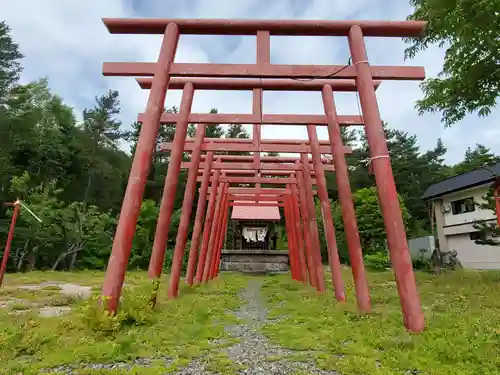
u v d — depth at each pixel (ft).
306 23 25.30
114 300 19.98
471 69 40.29
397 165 137.80
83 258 84.79
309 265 50.29
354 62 24.53
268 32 25.66
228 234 109.40
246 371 12.78
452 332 16.66
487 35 36.76
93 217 81.15
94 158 118.01
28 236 72.64
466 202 79.82
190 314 23.08
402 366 12.92
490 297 28.55
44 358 13.74
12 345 14.58
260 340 17.46
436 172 142.72
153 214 92.79
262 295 38.88
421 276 56.54
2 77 104.27
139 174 22.48
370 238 94.07
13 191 77.41
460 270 58.75
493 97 42.45
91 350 14.44
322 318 22.13
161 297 32.04
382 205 21.27
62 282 47.47
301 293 39.01
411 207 129.18
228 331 19.53
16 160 98.17
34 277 53.06
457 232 80.74
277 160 54.75
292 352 15.15
